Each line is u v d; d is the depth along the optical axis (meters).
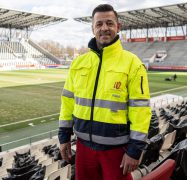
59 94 30.42
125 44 86.38
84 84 3.28
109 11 3.17
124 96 3.13
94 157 3.31
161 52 76.00
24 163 7.69
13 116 19.97
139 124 3.07
